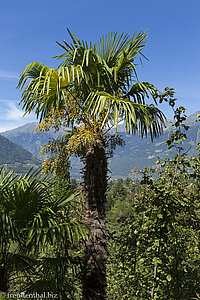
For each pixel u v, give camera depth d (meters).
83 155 4.02
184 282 3.48
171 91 3.49
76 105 3.64
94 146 3.75
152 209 3.54
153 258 3.15
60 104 4.04
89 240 3.52
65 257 2.69
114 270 4.43
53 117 3.50
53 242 2.58
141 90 3.96
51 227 2.58
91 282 3.47
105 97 3.26
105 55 4.06
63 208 3.39
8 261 2.71
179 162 3.57
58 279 2.54
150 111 4.04
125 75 4.07
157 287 3.40
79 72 3.67
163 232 3.27
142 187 3.90
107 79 3.98
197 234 3.86
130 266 3.99
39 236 2.48
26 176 3.14
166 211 3.22
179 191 3.52
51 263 2.66
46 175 3.18
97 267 3.49
